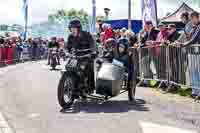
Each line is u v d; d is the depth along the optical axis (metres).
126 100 8.77
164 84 10.45
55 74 15.73
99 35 15.21
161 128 6.15
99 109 7.66
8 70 17.81
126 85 8.56
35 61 28.89
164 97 9.14
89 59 7.98
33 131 5.95
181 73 9.41
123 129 6.07
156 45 10.53
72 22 8.09
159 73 10.50
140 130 6.02
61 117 6.92
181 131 5.99
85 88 7.93
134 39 11.74
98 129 6.07
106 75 7.86
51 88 10.84
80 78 7.78
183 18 9.76
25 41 29.73
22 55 27.42
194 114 7.17
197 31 8.84
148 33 11.36
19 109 7.67
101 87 7.89
